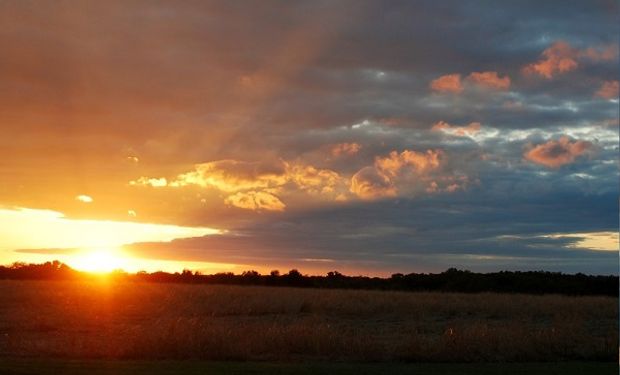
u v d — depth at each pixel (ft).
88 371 47.60
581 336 76.02
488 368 56.39
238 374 48.44
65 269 325.01
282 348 66.08
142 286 198.90
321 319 117.50
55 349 64.13
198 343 62.85
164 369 50.14
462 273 297.94
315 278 314.96
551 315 137.28
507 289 277.85
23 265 322.14
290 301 152.97
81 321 105.50
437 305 152.46
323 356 63.57
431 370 54.24
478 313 141.49
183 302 147.43
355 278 315.99
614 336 83.87
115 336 77.97
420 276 304.91
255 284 309.42
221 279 311.06
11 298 150.82
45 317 110.32
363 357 62.80
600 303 158.20
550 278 284.61
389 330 98.07
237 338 67.21
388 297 173.37
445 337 69.10
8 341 73.72
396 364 58.90
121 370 48.73
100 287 187.62
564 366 58.75
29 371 46.50
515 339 69.41
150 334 66.54
